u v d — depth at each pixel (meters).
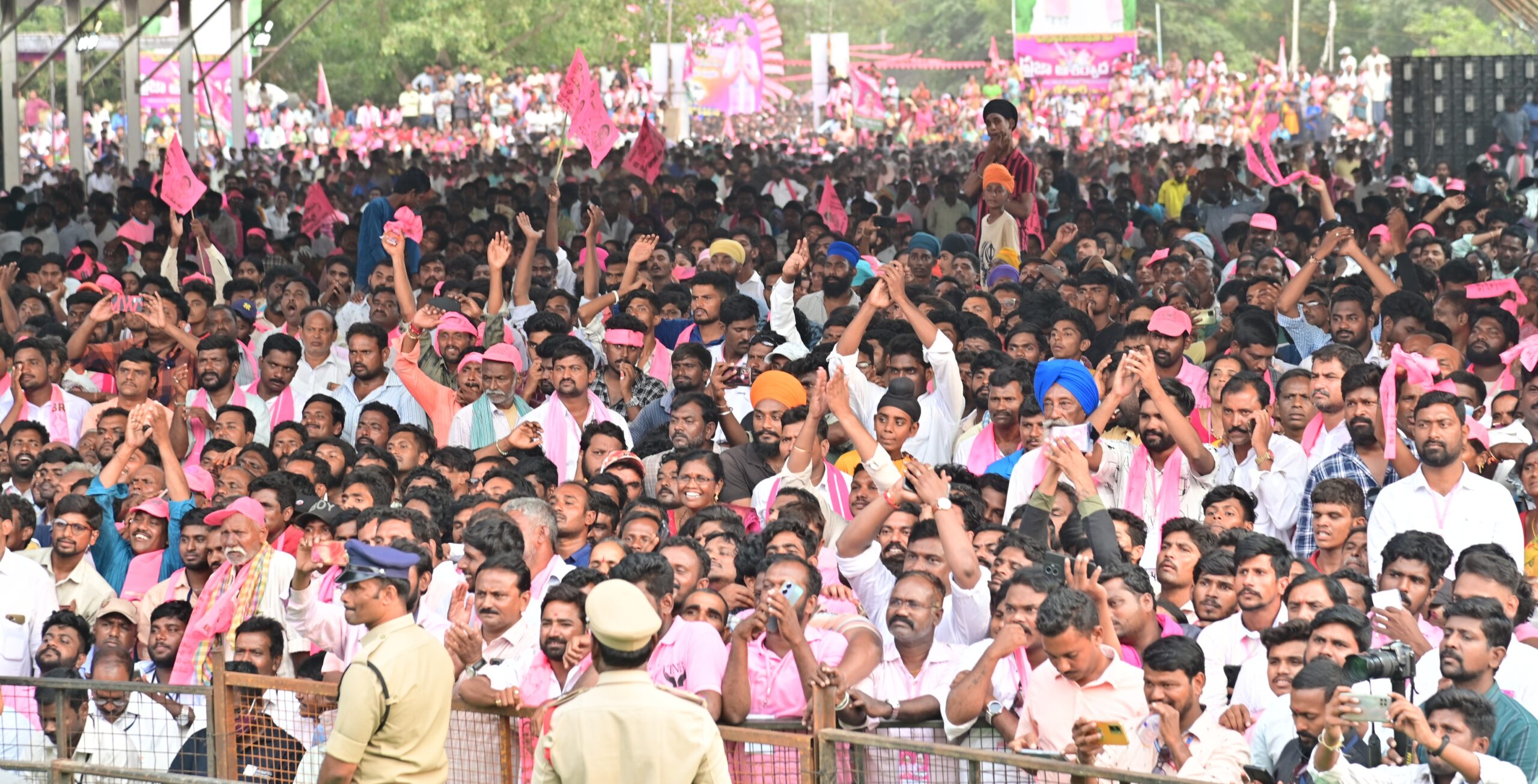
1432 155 56.25
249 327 23.50
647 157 39.59
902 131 112.31
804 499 14.30
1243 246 29.86
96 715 12.25
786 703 11.20
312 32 101.12
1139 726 10.65
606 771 9.37
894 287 17.22
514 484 15.02
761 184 47.44
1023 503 14.50
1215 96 112.62
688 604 11.78
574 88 28.75
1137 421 15.67
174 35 84.25
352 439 19.88
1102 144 87.25
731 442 17.41
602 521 14.76
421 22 99.50
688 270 26.92
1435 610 12.05
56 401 19.91
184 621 13.66
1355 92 106.62
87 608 14.96
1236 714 11.23
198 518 14.23
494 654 12.16
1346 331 19.61
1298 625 11.13
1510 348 19.05
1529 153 55.19
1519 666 11.40
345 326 25.11
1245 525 14.21
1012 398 15.96
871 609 13.37
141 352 19.14
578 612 11.54
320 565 12.34
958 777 10.12
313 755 11.48
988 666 10.61
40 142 79.00
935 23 144.38
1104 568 11.78
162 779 11.05
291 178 52.59
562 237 36.31
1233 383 15.70
